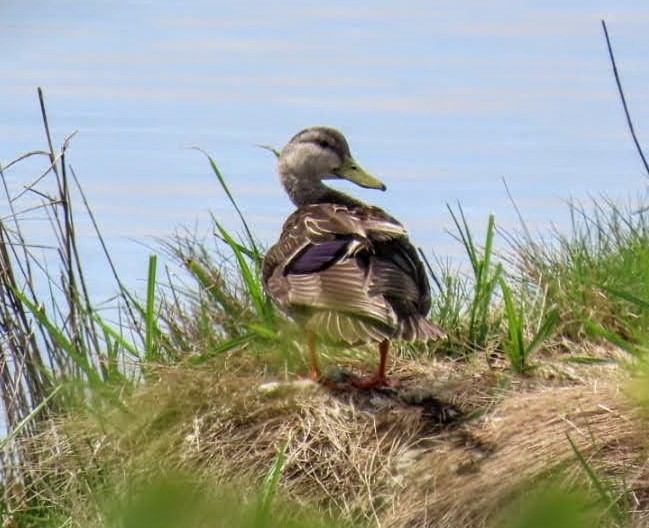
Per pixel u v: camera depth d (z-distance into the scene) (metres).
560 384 11.57
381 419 11.01
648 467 10.03
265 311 12.54
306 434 10.91
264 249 15.03
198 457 10.85
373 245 11.32
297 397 11.29
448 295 12.99
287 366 12.12
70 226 13.20
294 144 14.39
